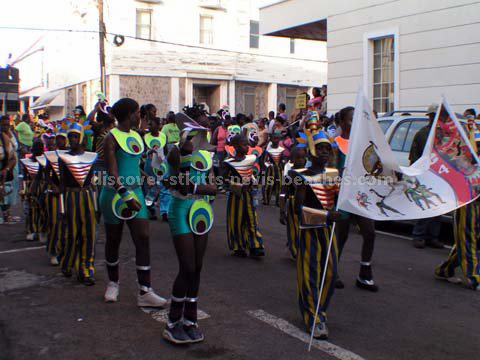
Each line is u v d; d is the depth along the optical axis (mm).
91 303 5160
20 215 10461
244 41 27500
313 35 17031
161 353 4043
